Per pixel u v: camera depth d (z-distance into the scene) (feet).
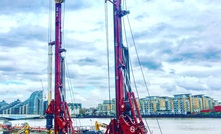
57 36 116.67
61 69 116.67
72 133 112.06
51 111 115.65
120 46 74.84
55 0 117.91
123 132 72.43
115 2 76.43
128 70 75.61
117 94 74.33
